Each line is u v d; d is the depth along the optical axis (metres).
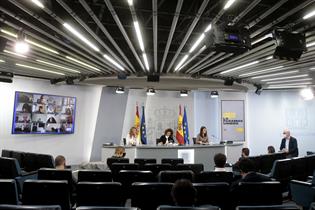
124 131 10.19
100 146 9.83
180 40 5.75
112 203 3.06
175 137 10.59
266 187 3.07
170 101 10.80
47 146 8.84
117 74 8.15
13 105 8.29
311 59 5.81
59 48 5.37
